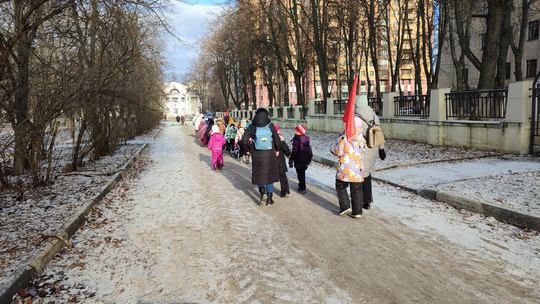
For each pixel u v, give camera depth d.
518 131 9.88
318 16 25.91
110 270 3.89
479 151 10.82
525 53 31.94
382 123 15.79
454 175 7.78
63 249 4.45
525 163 8.73
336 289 3.38
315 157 11.54
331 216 5.62
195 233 5.01
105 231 5.17
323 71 24.95
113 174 9.38
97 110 11.67
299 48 28.28
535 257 3.97
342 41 33.75
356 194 5.41
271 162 6.22
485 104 11.38
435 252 4.16
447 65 37.66
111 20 9.62
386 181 7.70
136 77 15.04
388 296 3.24
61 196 6.96
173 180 9.05
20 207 6.14
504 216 5.12
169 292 3.40
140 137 25.77
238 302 3.19
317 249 4.33
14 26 7.05
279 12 27.59
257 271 3.79
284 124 28.78
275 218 5.59
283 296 3.27
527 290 3.29
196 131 24.20
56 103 7.44
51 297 3.33
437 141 12.55
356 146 5.34
